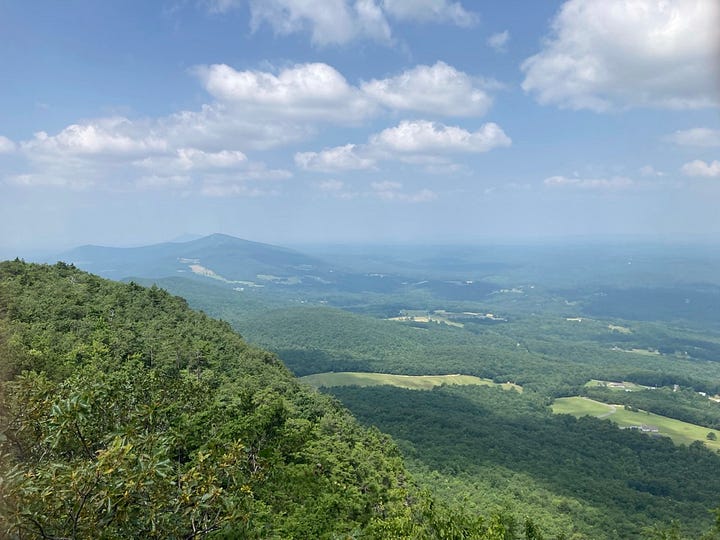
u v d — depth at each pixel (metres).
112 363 58.19
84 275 99.69
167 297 103.00
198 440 31.91
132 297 94.12
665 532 40.59
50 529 13.15
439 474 103.56
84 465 13.69
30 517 12.46
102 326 72.56
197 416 34.59
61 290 84.75
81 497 12.91
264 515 32.84
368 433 88.44
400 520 40.34
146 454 14.45
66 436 17.84
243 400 48.97
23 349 47.16
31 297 77.75
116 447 13.39
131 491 13.25
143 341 72.38
